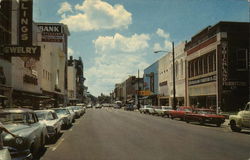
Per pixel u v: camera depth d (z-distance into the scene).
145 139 15.72
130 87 121.12
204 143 14.29
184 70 50.03
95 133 18.75
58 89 72.06
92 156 10.84
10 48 29.28
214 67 37.34
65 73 94.81
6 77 29.56
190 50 46.81
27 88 38.88
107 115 44.44
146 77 85.31
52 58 66.62
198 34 43.28
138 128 22.25
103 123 27.52
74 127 23.19
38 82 46.72
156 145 13.56
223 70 34.78
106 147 12.98
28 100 39.06
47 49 59.66
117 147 12.98
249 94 34.47
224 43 35.00
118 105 99.56
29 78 39.41
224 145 13.66
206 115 26.44
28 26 32.09
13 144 8.47
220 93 35.38
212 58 38.03
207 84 39.50
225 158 10.47
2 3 30.86
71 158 10.47
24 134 8.86
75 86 128.12
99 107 100.75
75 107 40.88
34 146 9.82
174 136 17.14
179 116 33.28
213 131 20.69
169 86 60.19
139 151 11.91
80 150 12.18
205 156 10.83
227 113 33.53
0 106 25.61
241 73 35.09
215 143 14.31
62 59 82.44
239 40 35.28
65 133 18.81
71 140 15.37
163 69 65.62
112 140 15.34
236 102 34.88
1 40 29.23
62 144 13.92
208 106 39.56
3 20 29.70
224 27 35.25
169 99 60.25
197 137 16.77
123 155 11.02
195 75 44.78
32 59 39.62
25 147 8.67
